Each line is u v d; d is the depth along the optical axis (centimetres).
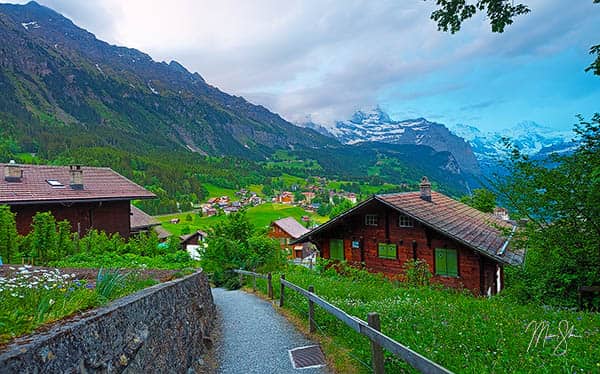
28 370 257
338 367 580
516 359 462
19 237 1675
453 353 500
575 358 449
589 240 996
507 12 801
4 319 305
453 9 828
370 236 2097
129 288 573
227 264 1961
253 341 781
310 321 791
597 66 796
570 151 992
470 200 4203
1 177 2448
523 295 1089
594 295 1011
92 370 330
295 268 2195
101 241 2066
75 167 2703
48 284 518
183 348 602
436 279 1855
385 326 655
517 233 1157
